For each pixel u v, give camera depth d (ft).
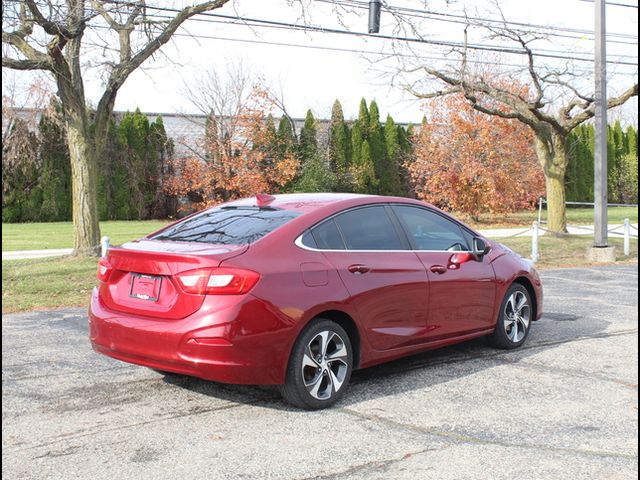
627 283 40.04
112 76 46.14
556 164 68.74
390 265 18.03
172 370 15.40
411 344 18.62
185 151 126.31
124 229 89.71
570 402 16.63
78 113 45.16
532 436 14.28
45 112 99.50
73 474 12.38
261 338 15.05
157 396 17.15
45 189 112.68
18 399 16.97
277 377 15.39
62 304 31.78
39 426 14.97
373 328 17.44
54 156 113.60
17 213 111.45
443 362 20.67
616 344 23.17
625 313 29.43
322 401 16.11
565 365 20.29
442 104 99.66
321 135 130.11
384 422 15.19
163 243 17.07
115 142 118.32
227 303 14.87
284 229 16.53
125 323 15.90
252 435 14.37
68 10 40.70
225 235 16.76
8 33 41.63
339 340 16.61
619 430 14.64
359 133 132.36
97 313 16.72
